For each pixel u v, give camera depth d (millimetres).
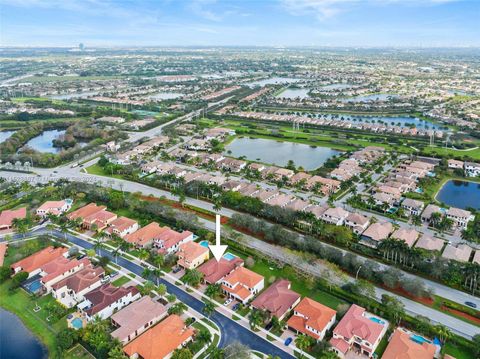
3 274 146375
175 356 104250
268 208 194500
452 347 112188
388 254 159875
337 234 172375
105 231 182000
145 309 124750
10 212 199000
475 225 182375
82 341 114375
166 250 163250
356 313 121375
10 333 120250
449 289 141125
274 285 138000
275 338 116500
